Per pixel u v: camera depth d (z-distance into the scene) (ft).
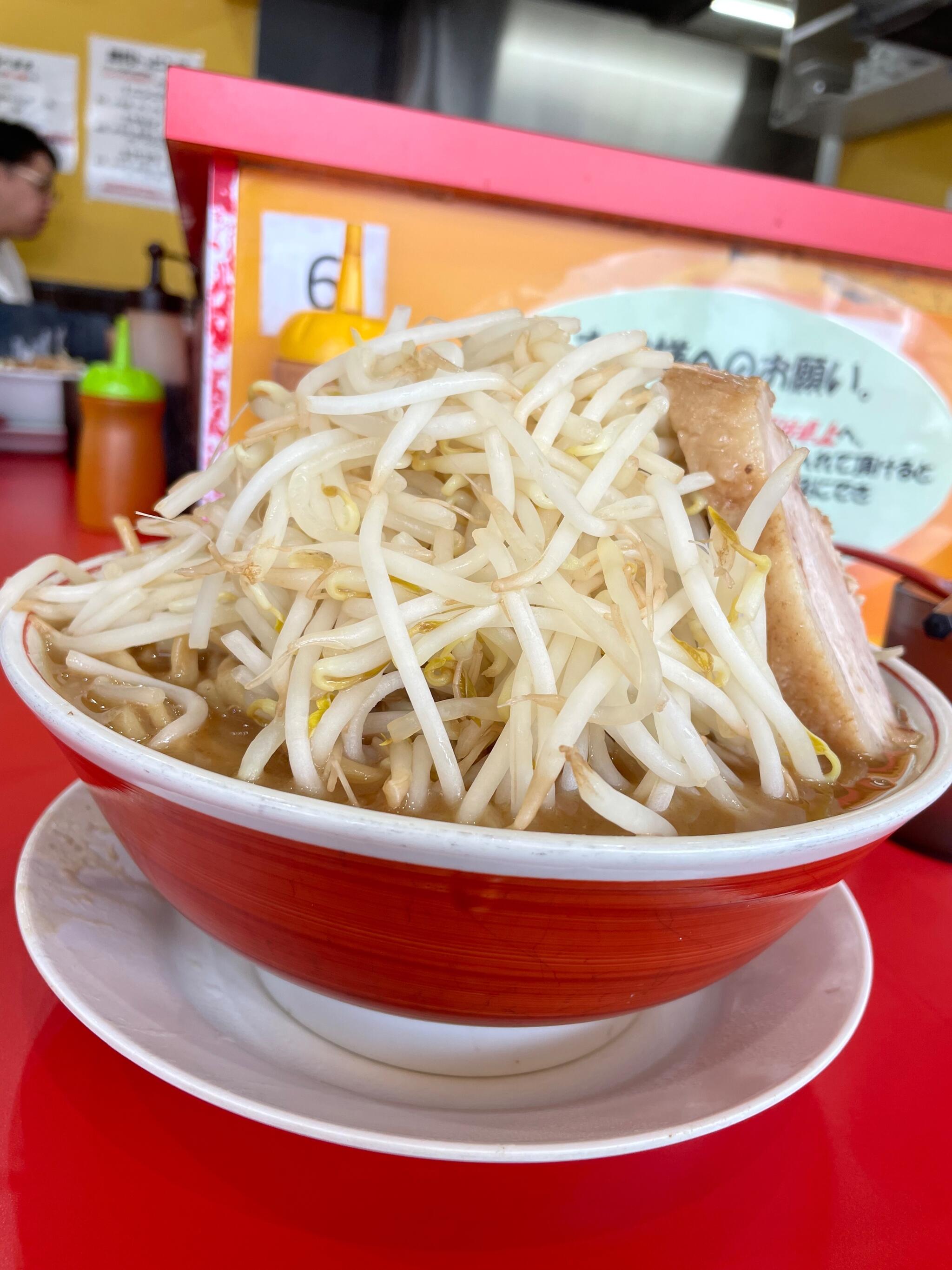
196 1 4.74
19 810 0.90
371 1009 0.53
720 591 0.65
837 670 0.67
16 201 4.42
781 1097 0.52
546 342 0.70
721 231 1.54
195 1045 0.52
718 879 0.44
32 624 0.67
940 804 0.97
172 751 0.55
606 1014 0.52
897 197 4.73
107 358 4.31
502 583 0.54
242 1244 0.47
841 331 1.70
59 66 4.75
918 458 1.84
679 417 0.71
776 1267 0.49
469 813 0.51
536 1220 0.51
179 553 0.68
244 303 1.43
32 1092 0.56
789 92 3.99
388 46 4.14
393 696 0.61
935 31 3.30
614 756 0.61
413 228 1.45
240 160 1.35
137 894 0.69
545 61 3.93
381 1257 0.47
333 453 0.62
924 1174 0.57
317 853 0.44
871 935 0.83
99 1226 0.47
